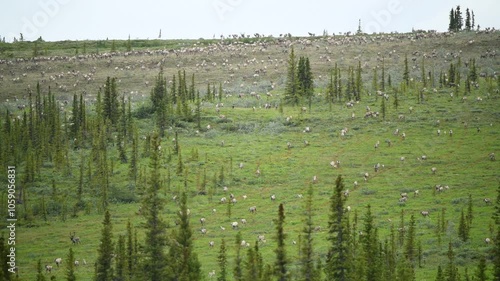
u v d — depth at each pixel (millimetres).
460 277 139875
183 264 131250
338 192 128500
